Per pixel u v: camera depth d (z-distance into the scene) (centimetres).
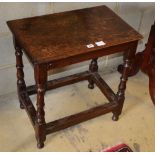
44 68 117
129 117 169
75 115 149
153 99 172
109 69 204
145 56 180
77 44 122
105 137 156
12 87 174
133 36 131
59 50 118
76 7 161
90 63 179
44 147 148
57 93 181
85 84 190
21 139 151
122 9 177
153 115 172
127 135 158
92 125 162
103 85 169
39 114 133
